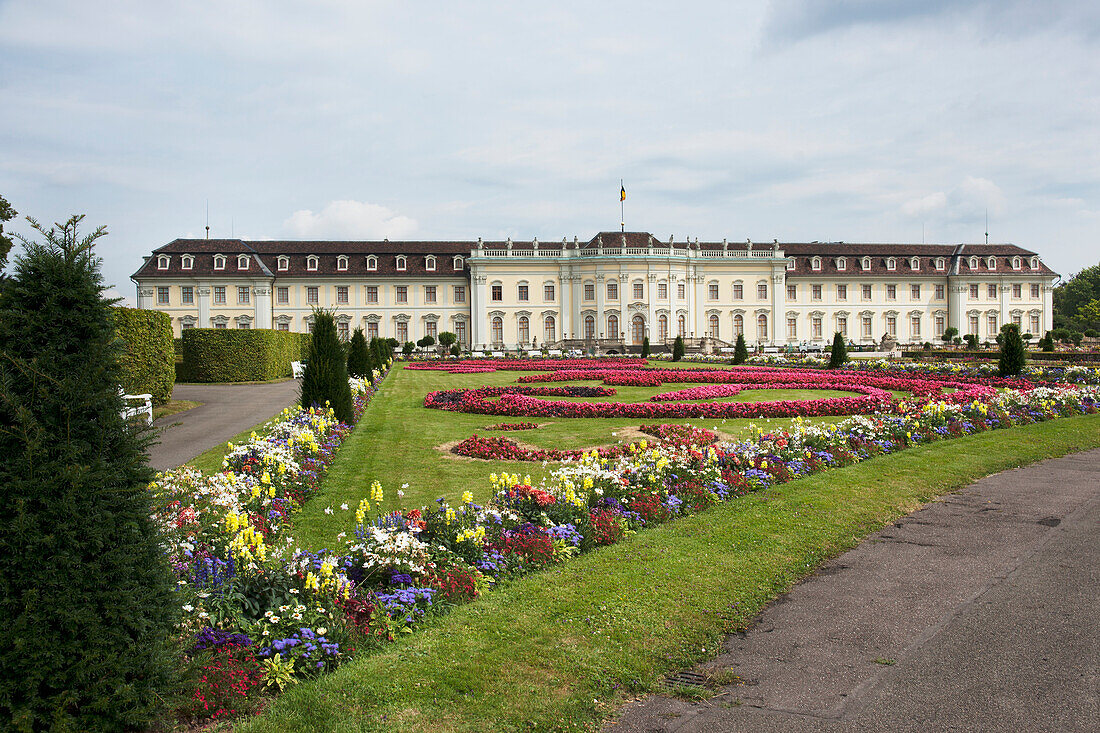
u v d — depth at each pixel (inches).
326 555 311.6
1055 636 266.8
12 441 190.5
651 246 3339.1
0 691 181.0
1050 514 434.6
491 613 287.9
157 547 212.5
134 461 209.5
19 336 196.7
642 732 213.0
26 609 183.0
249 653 239.8
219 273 3255.4
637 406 906.7
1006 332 1417.3
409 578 297.7
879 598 310.8
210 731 209.9
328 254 3417.8
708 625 284.7
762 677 244.8
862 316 3639.3
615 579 324.2
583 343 3255.4
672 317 3341.5
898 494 482.0
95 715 191.2
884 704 224.4
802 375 1471.5
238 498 386.0
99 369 200.7
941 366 1706.4
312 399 810.8
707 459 501.7
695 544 374.9
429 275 3449.8
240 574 271.4
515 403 960.3
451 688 232.5
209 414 995.9
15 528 182.1
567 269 3412.9
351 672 240.5
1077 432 717.3
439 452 658.2
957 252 3740.2
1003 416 765.9
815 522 415.5
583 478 424.2
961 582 325.4
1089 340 3535.9
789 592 322.7
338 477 548.1
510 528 361.4
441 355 3053.6
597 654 257.0
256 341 1705.2
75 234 210.2
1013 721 212.5
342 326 3412.9
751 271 3506.4
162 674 205.6
